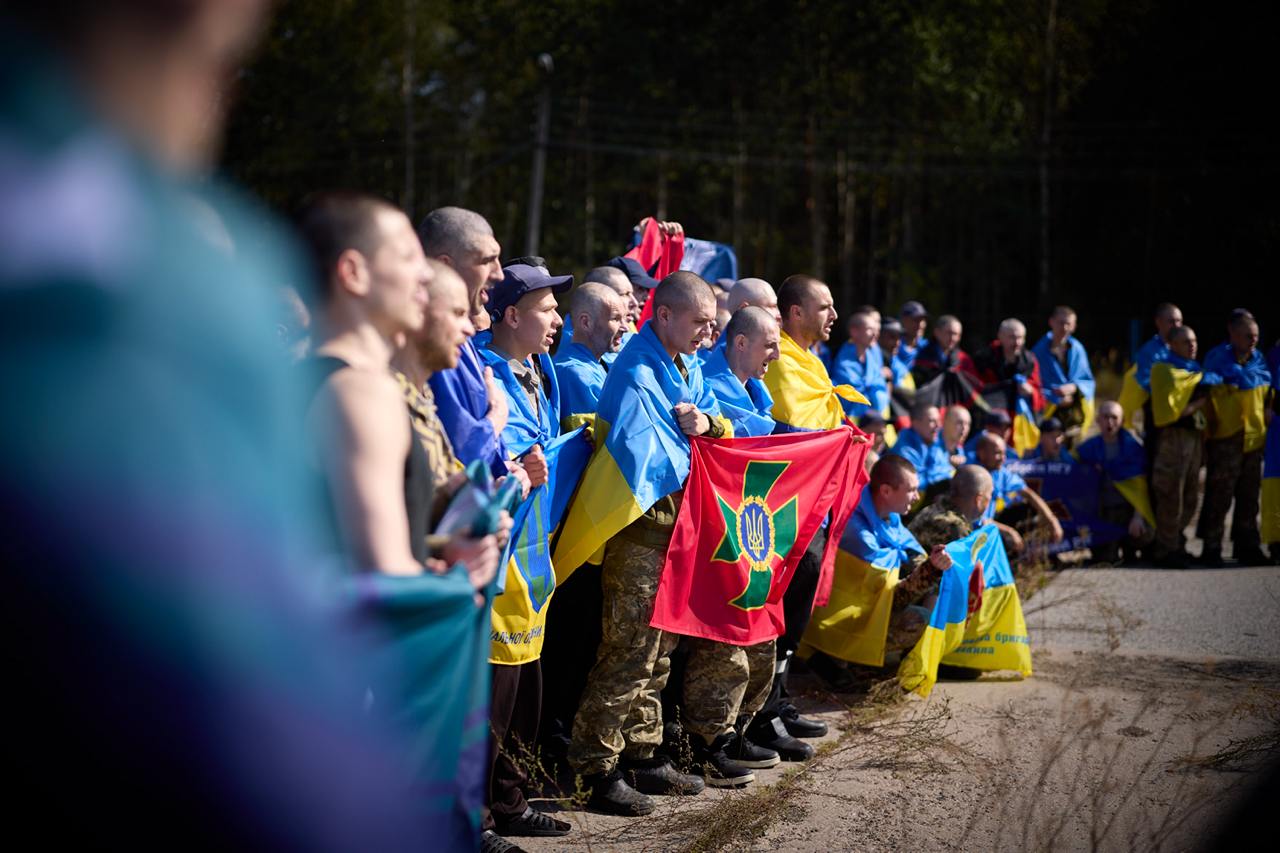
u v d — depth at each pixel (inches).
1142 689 238.5
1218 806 165.5
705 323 179.3
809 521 195.9
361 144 1269.7
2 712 34.2
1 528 33.5
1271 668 254.4
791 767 195.5
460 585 78.5
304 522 40.3
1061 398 458.0
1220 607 318.3
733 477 183.6
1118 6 1237.7
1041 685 242.5
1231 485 388.8
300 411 77.7
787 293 231.0
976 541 242.8
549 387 182.2
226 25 41.7
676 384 180.4
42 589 33.6
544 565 155.6
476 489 88.8
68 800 35.1
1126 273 1178.6
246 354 38.1
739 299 222.7
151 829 35.7
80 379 34.5
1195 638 283.7
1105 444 390.9
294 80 1284.4
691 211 1395.2
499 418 135.0
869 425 306.0
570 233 1310.3
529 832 160.6
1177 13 1165.7
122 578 33.9
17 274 35.2
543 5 1342.3
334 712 39.7
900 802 175.6
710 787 185.8
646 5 1321.4
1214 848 110.2
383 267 84.4
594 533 168.2
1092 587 339.9
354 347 84.1
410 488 87.3
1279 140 1106.7
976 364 443.2
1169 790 176.7
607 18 1327.5
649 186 1364.4
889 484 237.6
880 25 1277.1
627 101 1317.7
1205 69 1153.4
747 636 184.2
